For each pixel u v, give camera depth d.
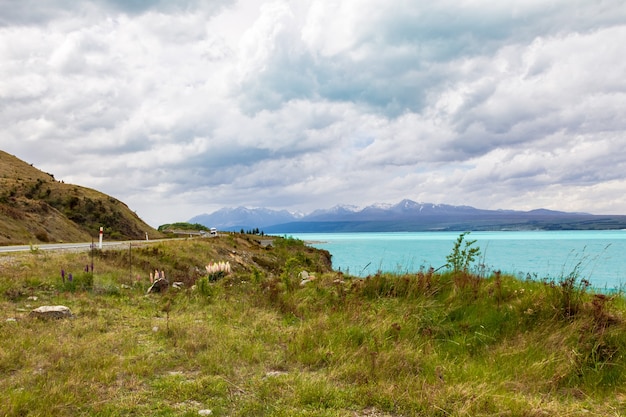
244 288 13.84
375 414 4.90
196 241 32.47
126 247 26.38
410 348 7.04
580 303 7.67
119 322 9.65
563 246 94.06
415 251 85.12
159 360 6.65
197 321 9.85
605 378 5.93
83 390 5.32
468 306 8.73
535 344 6.91
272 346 7.75
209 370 6.24
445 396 5.20
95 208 70.12
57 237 50.25
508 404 4.98
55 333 8.12
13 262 15.84
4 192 61.66
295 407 4.98
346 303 10.20
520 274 11.27
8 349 6.89
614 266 42.62
